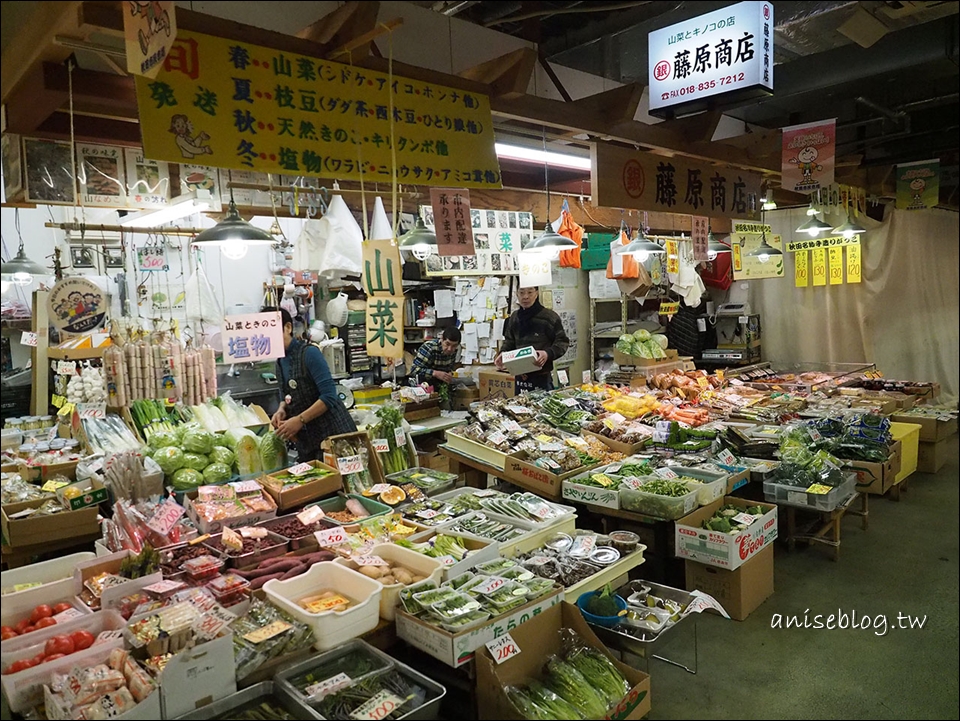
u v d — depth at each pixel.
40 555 2.96
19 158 2.86
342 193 4.25
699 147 4.29
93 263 5.13
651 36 4.27
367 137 2.52
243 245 4.21
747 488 4.59
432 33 3.72
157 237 5.78
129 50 1.82
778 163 4.99
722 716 2.71
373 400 5.25
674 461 4.25
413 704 2.08
